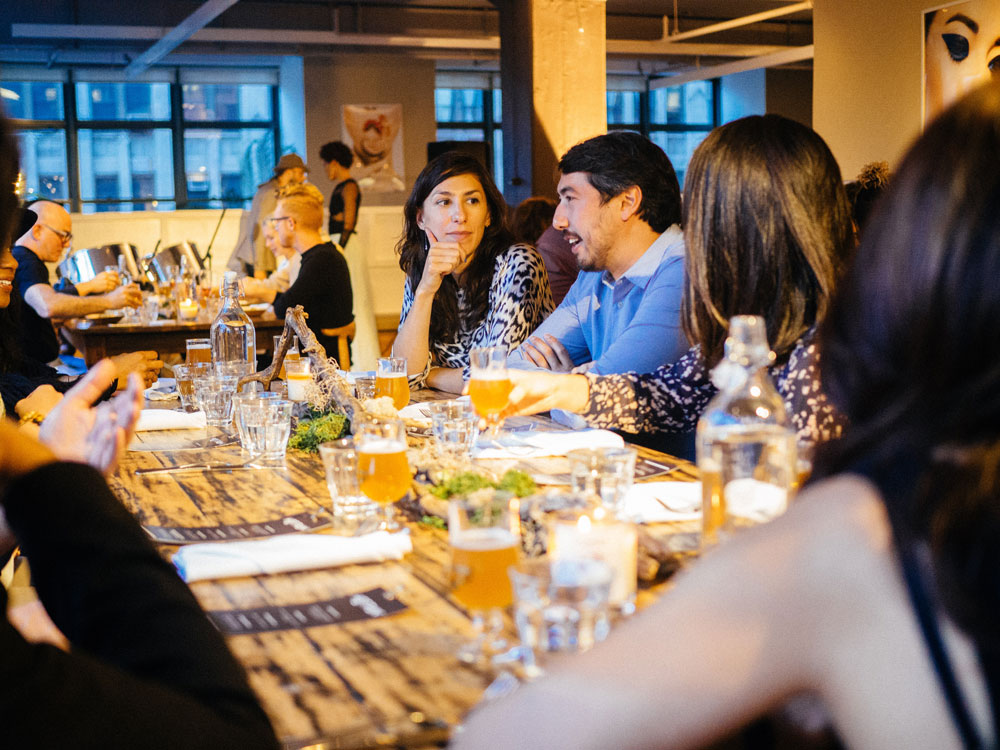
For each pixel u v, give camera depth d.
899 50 7.19
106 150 13.28
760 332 1.21
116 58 12.73
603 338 2.99
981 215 0.63
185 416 2.51
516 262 3.24
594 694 0.62
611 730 0.62
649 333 2.58
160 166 13.55
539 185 7.93
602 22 7.98
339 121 13.25
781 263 1.79
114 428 1.08
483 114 15.04
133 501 1.77
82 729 0.71
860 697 0.61
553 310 3.35
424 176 3.30
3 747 0.69
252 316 5.64
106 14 11.89
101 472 1.05
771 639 0.61
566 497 1.30
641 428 2.16
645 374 2.16
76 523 0.89
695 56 14.96
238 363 2.78
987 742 0.58
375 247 9.30
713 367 1.92
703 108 16.30
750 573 0.62
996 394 0.63
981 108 0.66
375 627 1.15
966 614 0.59
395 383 2.42
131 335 5.25
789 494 1.19
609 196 2.77
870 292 0.69
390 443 1.51
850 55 7.63
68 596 0.87
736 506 1.19
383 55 13.34
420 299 3.17
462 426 1.88
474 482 1.55
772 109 15.51
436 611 1.19
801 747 0.70
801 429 1.75
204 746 0.74
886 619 0.60
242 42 12.58
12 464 0.92
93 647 0.84
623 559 1.13
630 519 1.48
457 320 3.36
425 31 13.17
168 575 0.90
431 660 1.04
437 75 14.62
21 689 0.70
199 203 13.76
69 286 6.14
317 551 1.36
